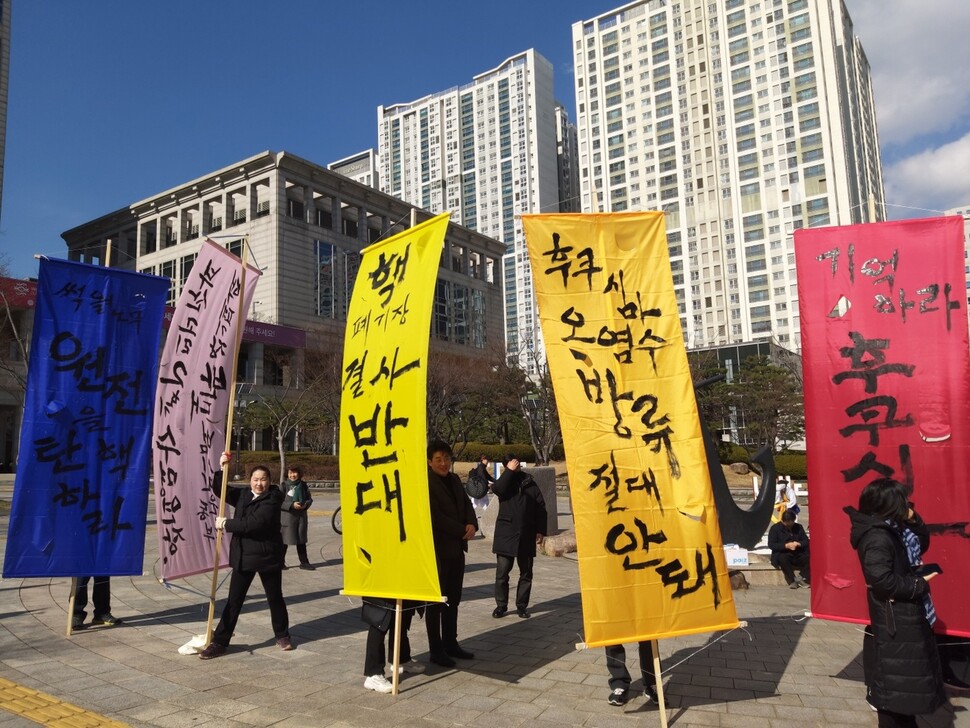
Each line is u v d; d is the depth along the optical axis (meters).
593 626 4.46
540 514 7.93
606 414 4.82
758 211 80.56
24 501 6.53
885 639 3.91
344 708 4.80
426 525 5.05
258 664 5.88
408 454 5.26
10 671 5.64
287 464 37.44
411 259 5.80
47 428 6.71
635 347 5.00
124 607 8.22
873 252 5.24
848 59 90.00
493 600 8.81
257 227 53.12
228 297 7.77
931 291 5.06
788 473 34.50
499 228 115.94
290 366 50.19
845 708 4.75
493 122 117.94
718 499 10.30
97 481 6.88
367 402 5.71
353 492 5.68
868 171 93.88
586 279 5.03
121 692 5.12
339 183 57.53
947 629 4.76
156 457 6.98
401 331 5.58
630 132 90.38
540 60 116.06
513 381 36.66
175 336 7.29
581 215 5.10
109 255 7.29
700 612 4.66
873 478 5.01
